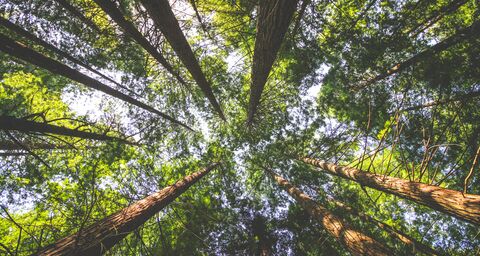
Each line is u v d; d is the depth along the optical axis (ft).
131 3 19.83
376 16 27.61
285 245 32.73
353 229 18.65
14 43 12.38
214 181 37.58
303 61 29.71
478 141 23.04
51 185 17.85
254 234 33.45
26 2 20.81
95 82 18.33
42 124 14.74
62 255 10.24
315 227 32.55
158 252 22.04
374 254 14.97
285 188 32.96
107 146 23.59
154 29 17.94
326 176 35.04
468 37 21.99
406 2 26.61
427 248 18.62
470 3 26.37
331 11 28.68
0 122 12.14
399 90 27.37
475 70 21.52
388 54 24.75
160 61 21.86
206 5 25.66
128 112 31.04
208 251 27.99
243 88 37.81
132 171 22.98
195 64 20.97
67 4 17.74
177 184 22.41
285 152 38.27
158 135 31.09
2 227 17.63
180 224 24.04
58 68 15.11
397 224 28.55
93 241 11.53
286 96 35.40
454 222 28.37
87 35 24.22
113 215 14.44
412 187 14.82
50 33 22.77
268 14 14.35
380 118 28.78
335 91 30.86
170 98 34.19
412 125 25.99
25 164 22.44
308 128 36.58
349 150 33.42
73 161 21.71
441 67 22.38
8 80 24.31
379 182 17.75
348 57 26.99
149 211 16.28
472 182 25.64
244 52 34.71
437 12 25.80
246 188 40.73
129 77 29.81
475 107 23.53
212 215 27.99
